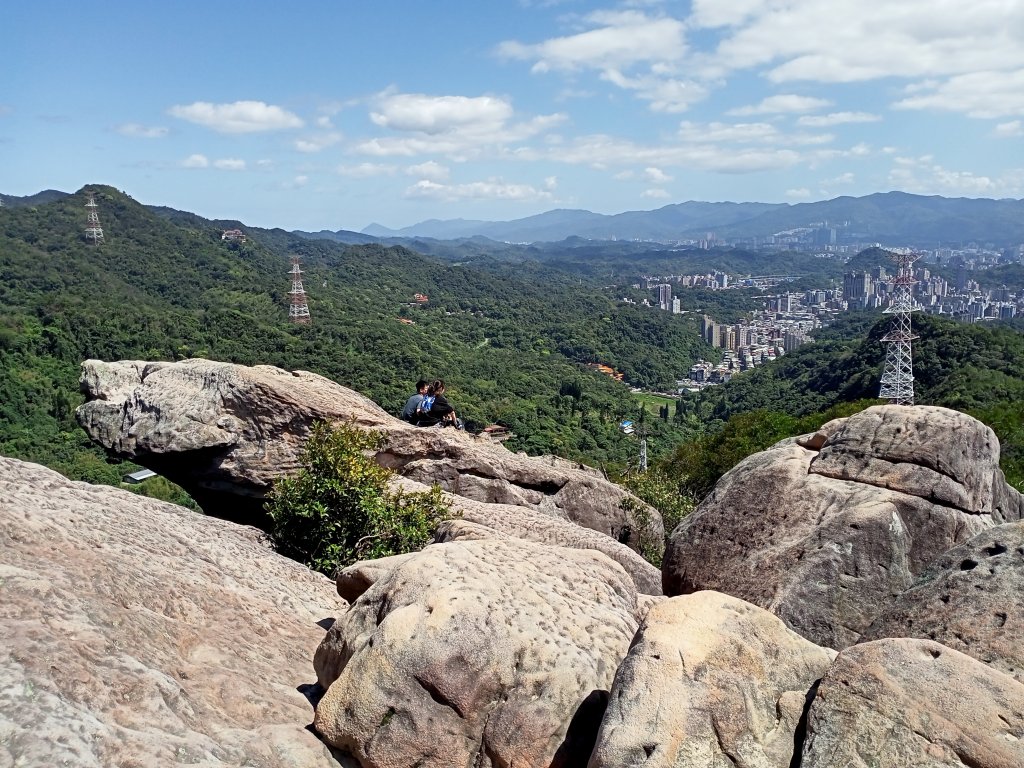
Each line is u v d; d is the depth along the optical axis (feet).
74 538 18.31
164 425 37.65
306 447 34.22
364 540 32.01
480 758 14.79
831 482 27.55
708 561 27.50
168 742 12.34
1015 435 84.33
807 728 13.25
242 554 24.94
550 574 18.28
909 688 13.20
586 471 59.31
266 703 15.78
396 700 14.79
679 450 98.53
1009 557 18.70
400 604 16.02
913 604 18.97
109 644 14.11
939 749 12.44
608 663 16.20
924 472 26.45
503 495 47.32
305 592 24.44
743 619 15.11
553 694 15.07
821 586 24.30
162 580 18.80
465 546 18.16
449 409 51.26
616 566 20.98
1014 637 16.75
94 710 12.24
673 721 13.09
